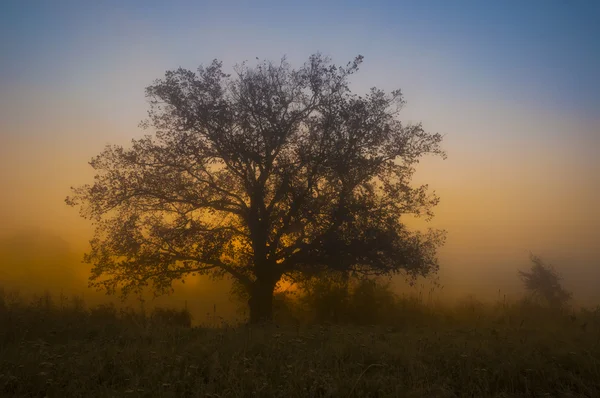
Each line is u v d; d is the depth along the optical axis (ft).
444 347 35.01
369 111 69.92
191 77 70.38
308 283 77.82
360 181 70.85
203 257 69.62
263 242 71.51
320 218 69.77
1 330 40.63
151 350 33.01
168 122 71.77
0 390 24.84
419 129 72.23
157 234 70.08
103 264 70.74
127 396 23.53
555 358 31.91
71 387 25.13
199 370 28.58
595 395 26.09
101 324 47.65
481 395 25.85
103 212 70.69
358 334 40.22
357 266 73.00
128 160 70.13
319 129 69.21
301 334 41.55
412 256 70.85
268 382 26.43
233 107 69.62
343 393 25.22
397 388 24.88
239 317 77.00
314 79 69.77
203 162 70.38
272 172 69.05
